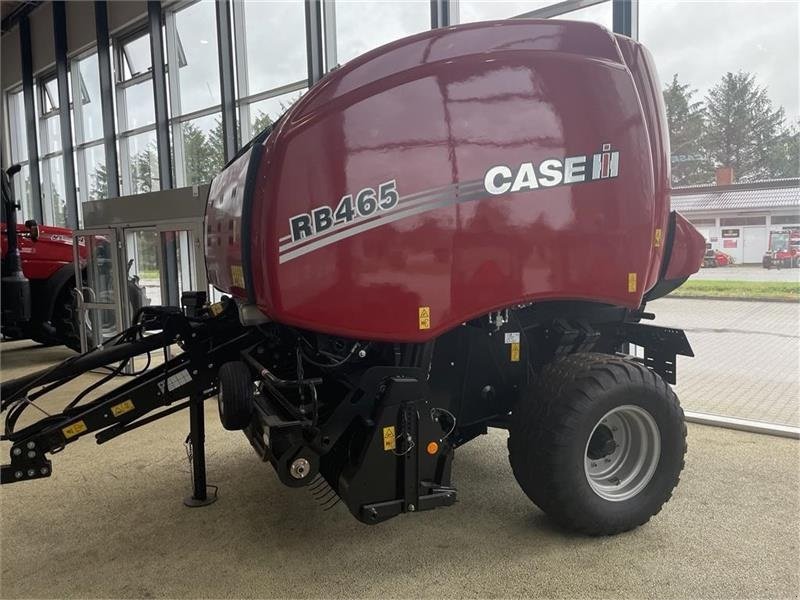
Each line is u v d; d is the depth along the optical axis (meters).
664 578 2.34
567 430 2.48
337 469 2.46
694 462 3.56
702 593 2.24
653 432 2.69
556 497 2.52
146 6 9.33
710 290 5.02
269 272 2.16
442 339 2.70
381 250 2.23
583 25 2.53
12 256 5.18
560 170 2.45
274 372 2.92
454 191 2.29
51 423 2.71
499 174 2.35
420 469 2.38
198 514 3.00
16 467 2.56
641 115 2.60
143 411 2.77
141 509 3.07
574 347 3.02
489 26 2.38
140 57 9.91
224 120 8.02
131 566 2.53
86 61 11.33
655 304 5.36
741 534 2.68
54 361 7.62
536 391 2.60
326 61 6.86
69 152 11.88
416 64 2.27
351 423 2.41
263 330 2.94
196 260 5.52
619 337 3.42
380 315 2.25
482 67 2.33
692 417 4.34
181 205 5.59
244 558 2.57
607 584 2.31
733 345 4.96
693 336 5.15
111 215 6.28
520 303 2.44
